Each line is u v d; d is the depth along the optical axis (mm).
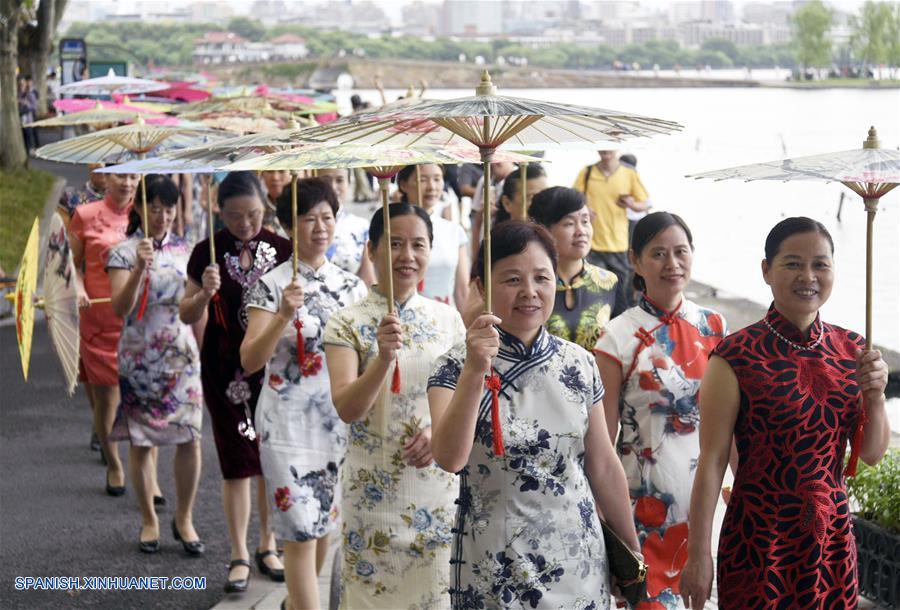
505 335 3502
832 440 3652
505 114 3156
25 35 33844
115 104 11906
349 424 4613
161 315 6570
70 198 8672
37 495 7820
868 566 5500
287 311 5090
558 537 3455
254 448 6043
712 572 3773
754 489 3662
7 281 4957
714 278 14836
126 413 6652
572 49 185375
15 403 10297
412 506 4527
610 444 3617
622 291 9359
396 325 4273
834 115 57875
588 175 10500
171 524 7215
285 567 5266
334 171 6965
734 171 3584
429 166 6812
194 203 13047
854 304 12844
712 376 3715
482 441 3459
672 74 161750
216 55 167625
